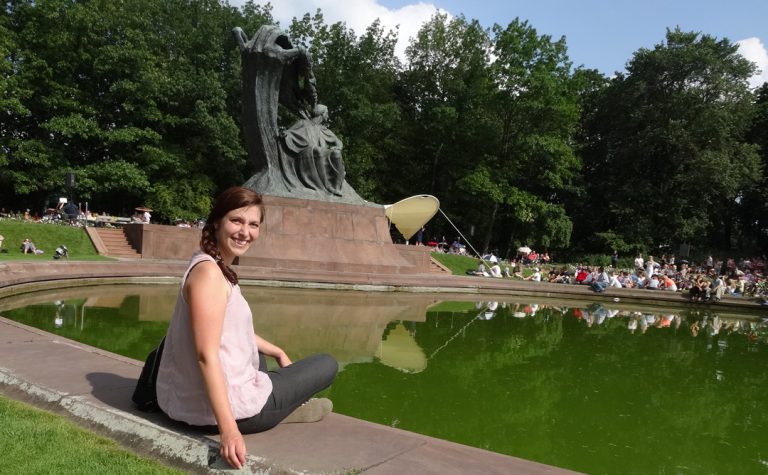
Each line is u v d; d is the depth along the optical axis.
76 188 28.80
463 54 41.53
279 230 16.47
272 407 2.69
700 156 41.19
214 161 34.62
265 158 17.78
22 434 2.65
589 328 10.88
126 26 30.95
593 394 5.61
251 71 17.59
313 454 2.50
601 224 47.81
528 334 9.37
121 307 8.84
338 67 36.88
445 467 2.51
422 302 13.60
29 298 9.37
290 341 6.93
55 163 29.27
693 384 6.41
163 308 8.93
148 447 2.57
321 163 18.52
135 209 33.34
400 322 9.58
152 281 13.00
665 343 9.57
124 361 4.04
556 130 38.66
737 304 19.28
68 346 4.36
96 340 6.13
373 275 16.28
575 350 8.15
